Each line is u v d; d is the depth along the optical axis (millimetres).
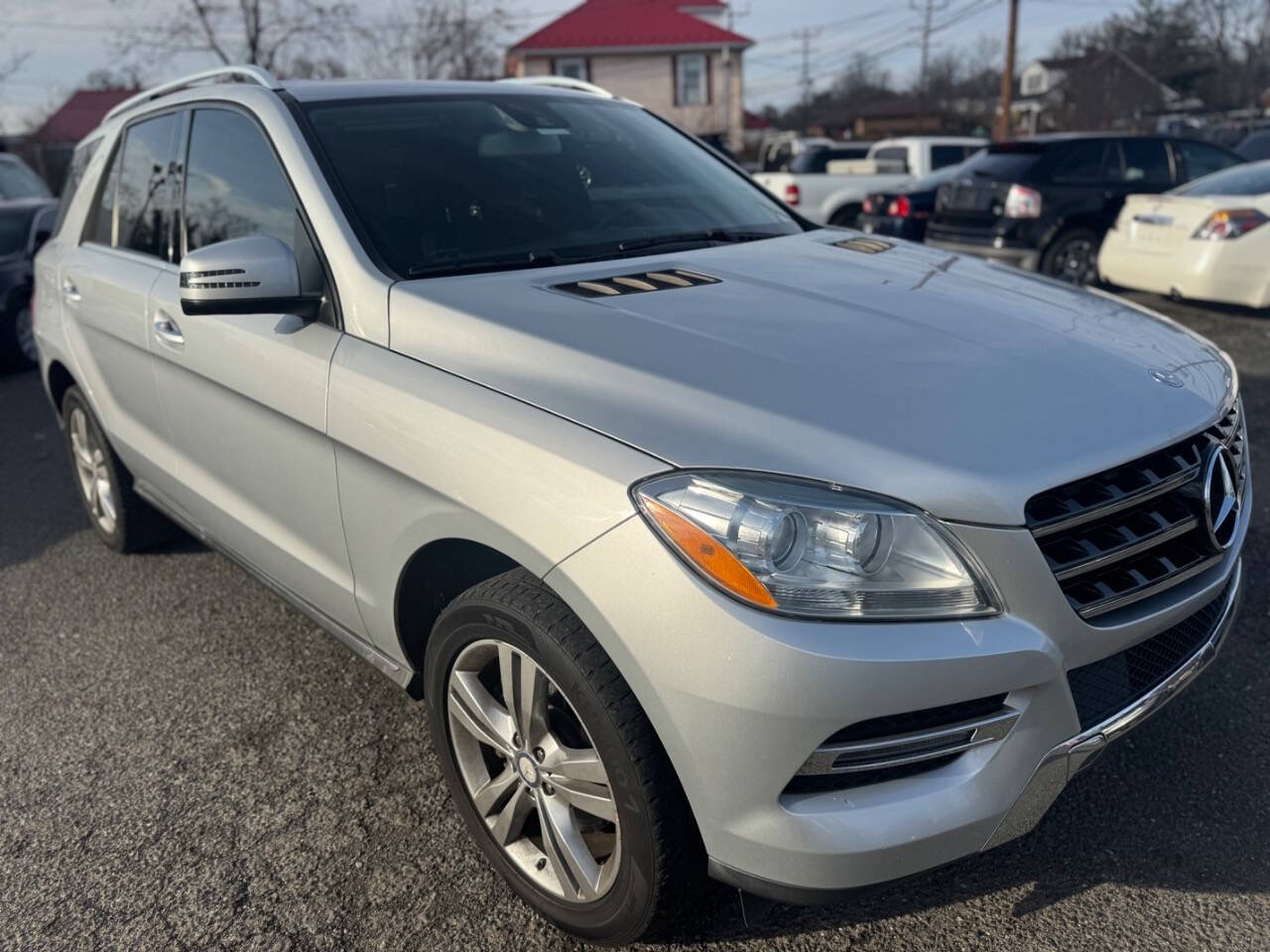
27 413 7348
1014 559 1826
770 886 1846
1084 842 2459
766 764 1771
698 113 37031
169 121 3623
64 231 4414
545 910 2238
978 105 59031
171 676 3428
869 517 1778
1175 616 2088
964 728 1837
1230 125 30391
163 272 3389
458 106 3326
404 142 3053
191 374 3111
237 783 2846
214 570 4277
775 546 1759
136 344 3439
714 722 1770
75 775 2920
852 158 16781
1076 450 1941
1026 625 1843
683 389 2016
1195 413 2188
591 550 1871
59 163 33625
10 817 2752
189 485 3375
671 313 2373
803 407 1955
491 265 2744
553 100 3627
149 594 4066
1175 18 48562
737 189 3652
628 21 36938
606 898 2070
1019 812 1920
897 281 2758
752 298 2504
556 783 2125
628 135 3643
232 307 2510
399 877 2471
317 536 2732
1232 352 6980
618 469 1894
